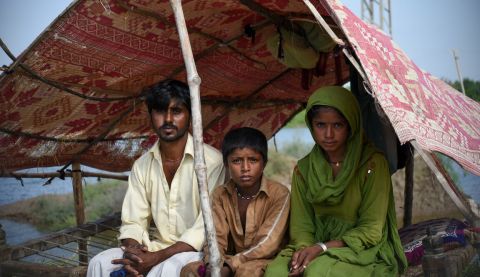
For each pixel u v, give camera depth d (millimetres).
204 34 4305
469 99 4875
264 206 3445
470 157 3338
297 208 3490
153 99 3580
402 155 4242
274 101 5973
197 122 2920
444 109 3795
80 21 3654
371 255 3215
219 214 3465
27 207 10258
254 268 3205
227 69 5035
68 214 10164
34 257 6336
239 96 5750
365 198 3346
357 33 3119
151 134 5684
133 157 5750
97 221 5480
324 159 3418
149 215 3867
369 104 4188
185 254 3400
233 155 3293
